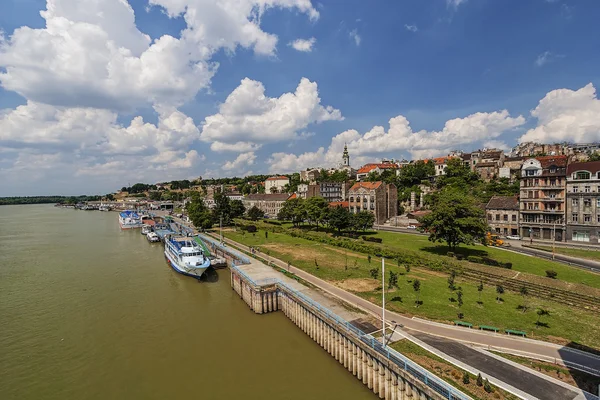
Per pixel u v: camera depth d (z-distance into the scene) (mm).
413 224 117000
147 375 34000
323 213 109688
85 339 41781
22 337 42406
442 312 38094
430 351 29422
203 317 48188
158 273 72312
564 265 58562
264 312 49250
